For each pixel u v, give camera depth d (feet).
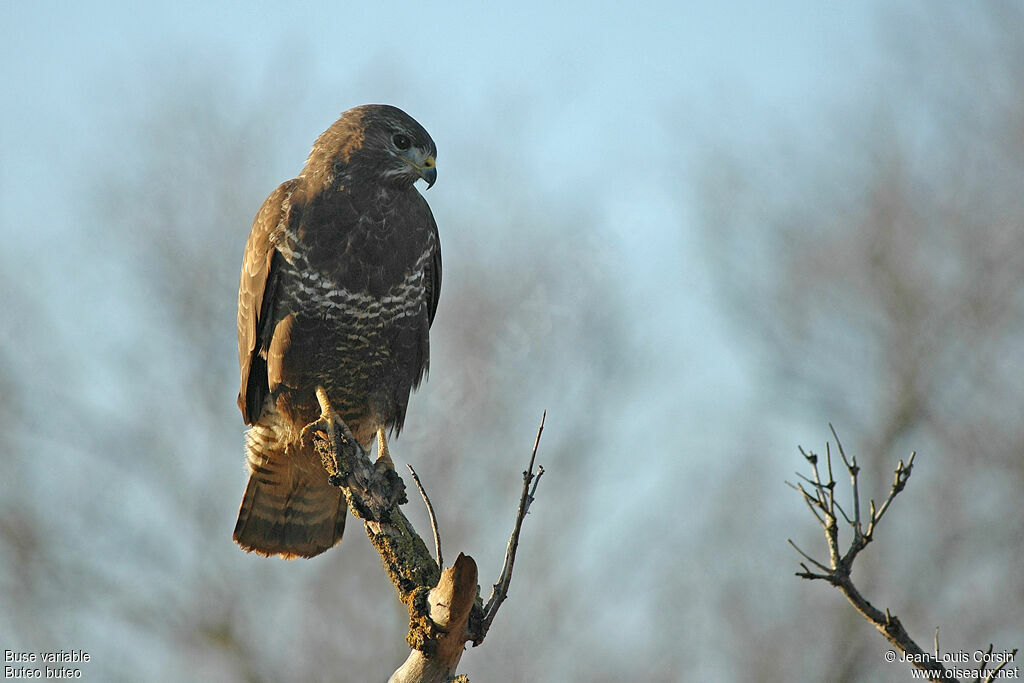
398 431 30.42
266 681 48.03
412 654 19.45
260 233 28.58
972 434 58.80
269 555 29.68
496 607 19.24
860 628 50.16
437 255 30.83
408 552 21.22
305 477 29.14
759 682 49.62
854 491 18.94
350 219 28.25
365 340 28.50
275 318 28.40
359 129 29.07
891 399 62.23
